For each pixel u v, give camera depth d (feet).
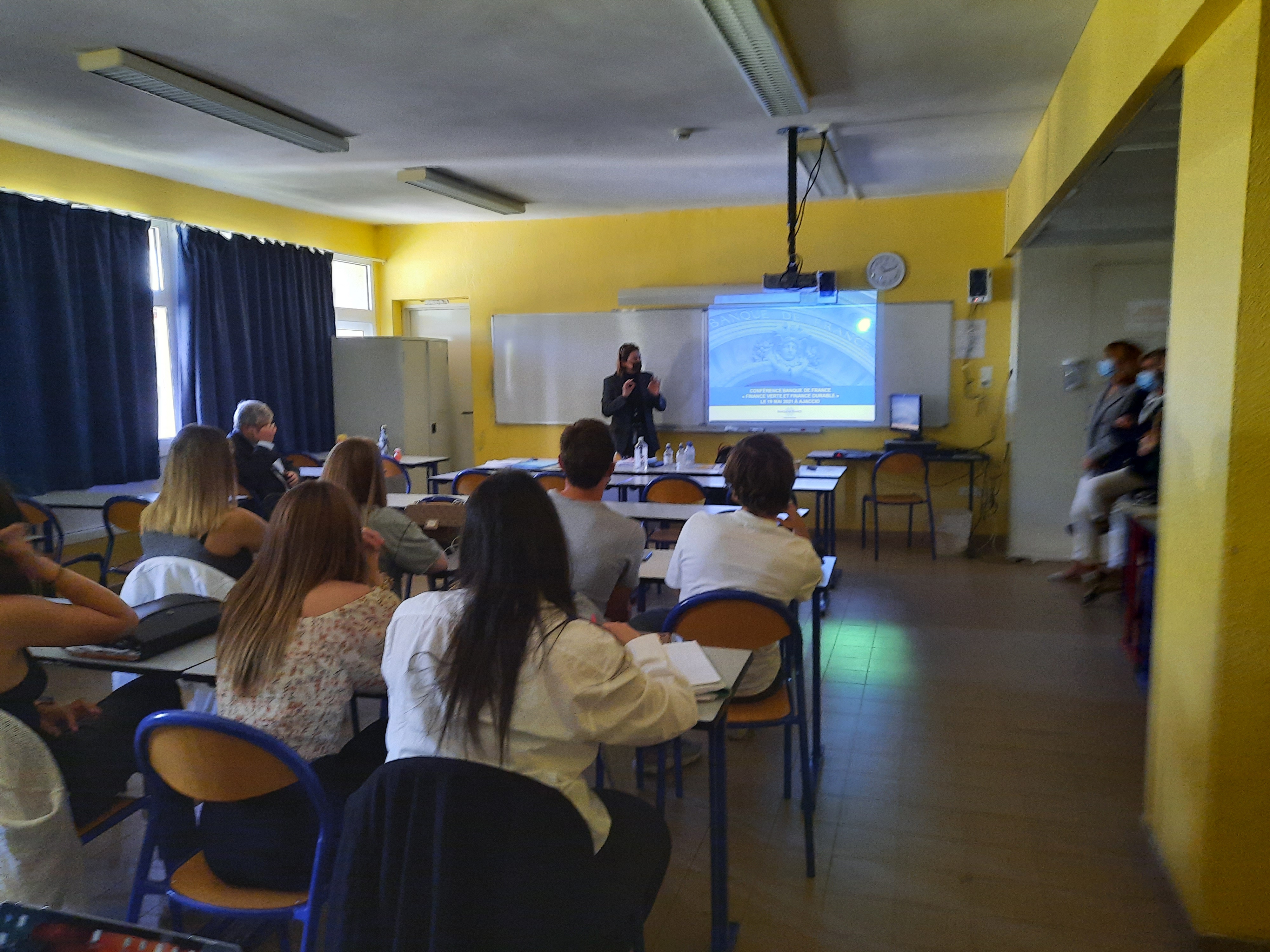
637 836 5.35
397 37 11.16
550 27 10.82
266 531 5.91
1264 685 6.31
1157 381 15.70
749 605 7.33
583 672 4.36
